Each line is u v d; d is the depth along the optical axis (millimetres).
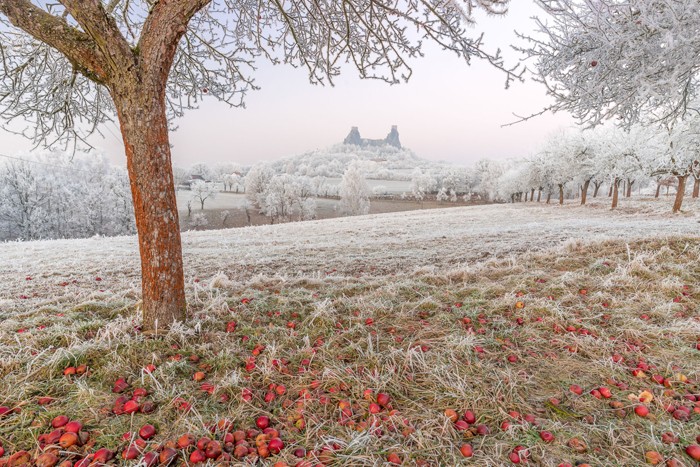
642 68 3488
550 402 2492
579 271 5570
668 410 2354
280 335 3643
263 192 70938
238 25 6070
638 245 6465
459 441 2125
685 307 4066
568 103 4340
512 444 2076
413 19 4348
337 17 5352
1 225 35938
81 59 3029
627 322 3701
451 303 4594
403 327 3768
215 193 78688
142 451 1966
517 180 52094
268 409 2475
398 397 2555
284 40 6055
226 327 3869
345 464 1913
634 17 3463
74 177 45469
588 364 3000
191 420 2240
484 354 3139
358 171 69250
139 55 3123
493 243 12070
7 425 2129
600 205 31984
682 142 16078
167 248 3500
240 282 6391
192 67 6129
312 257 10680
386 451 2021
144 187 3316
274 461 1935
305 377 2812
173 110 6461
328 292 5289
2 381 2580
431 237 15336
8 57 5258
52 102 5543
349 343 3408
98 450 1932
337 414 2391
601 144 28641
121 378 2691
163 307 3557
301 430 2236
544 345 3367
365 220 30422
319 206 86500
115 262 9781
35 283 6910
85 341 3258
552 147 37719
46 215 38344
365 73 5477
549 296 4598
